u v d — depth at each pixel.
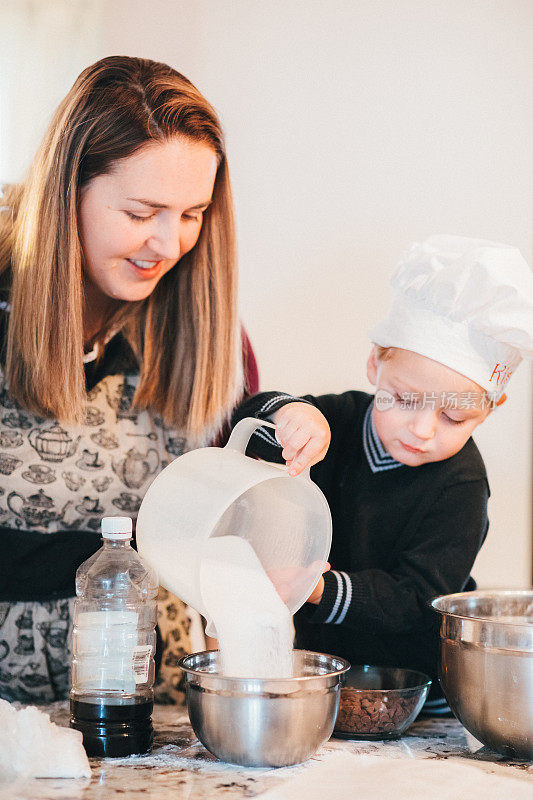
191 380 1.31
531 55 1.89
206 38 1.75
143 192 1.14
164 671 1.35
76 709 0.94
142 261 1.21
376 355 1.28
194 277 1.30
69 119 1.14
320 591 1.13
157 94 1.16
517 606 1.15
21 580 1.21
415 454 1.21
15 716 0.89
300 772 0.88
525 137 1.90
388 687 1.12
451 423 1.19
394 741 1.03
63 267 1.17
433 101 1.86
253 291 1.81
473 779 0.86
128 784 0.84
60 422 1.25
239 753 0.88
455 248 1.22
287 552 1.05
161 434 1.34
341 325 1.85
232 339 1.33
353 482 1.32
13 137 1.66
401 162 1.85
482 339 1.14
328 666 1.00
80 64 1.69
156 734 1.03
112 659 0.94
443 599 1.08
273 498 1.07
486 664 0.94
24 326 1.19
